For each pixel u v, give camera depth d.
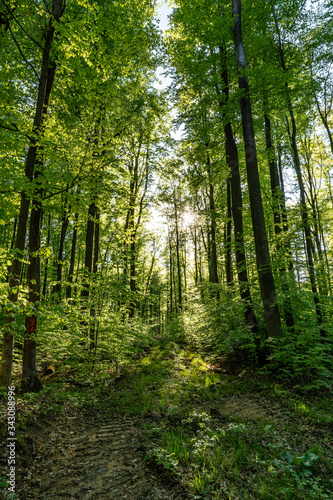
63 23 6.13
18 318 8.39
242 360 8.91
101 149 6.91
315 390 6.39
